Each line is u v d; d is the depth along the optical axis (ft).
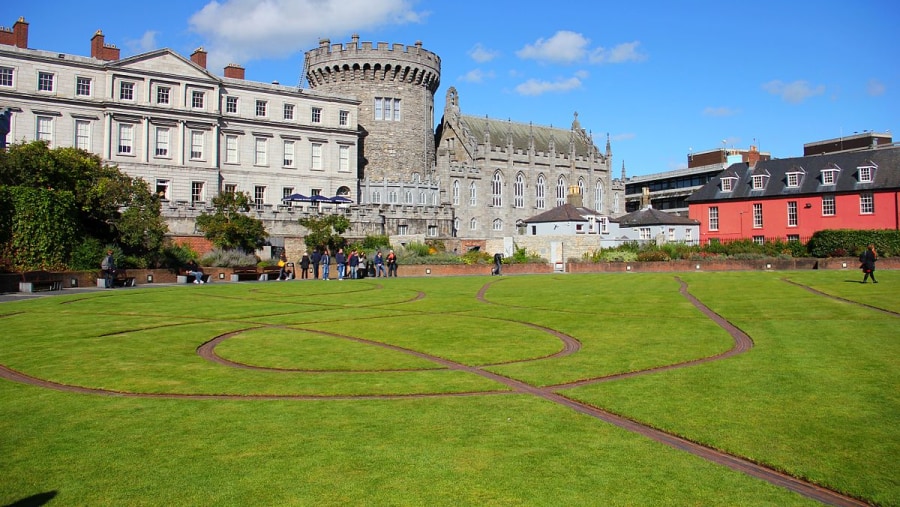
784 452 31.09
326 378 45.09
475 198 300.40
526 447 31.76
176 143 216.33
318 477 28.40
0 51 190.90
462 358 51.83
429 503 26.08
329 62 273.95
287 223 191.72
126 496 26.53
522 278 147.33
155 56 213.05
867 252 115.14
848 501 26.40
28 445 31.89
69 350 54.34
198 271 139.23
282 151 237.86
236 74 237.25
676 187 398.21
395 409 37.65
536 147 336.70
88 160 149.07
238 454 30.81
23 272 113.19
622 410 37.35
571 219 243.60
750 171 261.44
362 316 76.74
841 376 44.55
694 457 30.55
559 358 51.55
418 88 283.18
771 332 62.49
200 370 47.42
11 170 129.18
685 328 66.08
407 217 223.51
